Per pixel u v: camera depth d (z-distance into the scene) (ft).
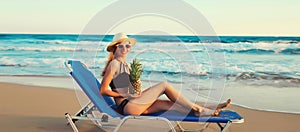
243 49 43.86
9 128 12.34
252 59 36.45
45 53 42.27
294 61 35.27
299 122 14.12
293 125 13.65
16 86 22.18
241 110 16.49
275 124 13.80
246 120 14.39
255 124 13.75
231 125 13.41
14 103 17.01
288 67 32.22
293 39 44.19
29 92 20.07
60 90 20.68
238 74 29.07
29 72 29.73
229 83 25.35
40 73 28.94
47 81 24.53
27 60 37.27
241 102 18.75
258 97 20.16
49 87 21.76
